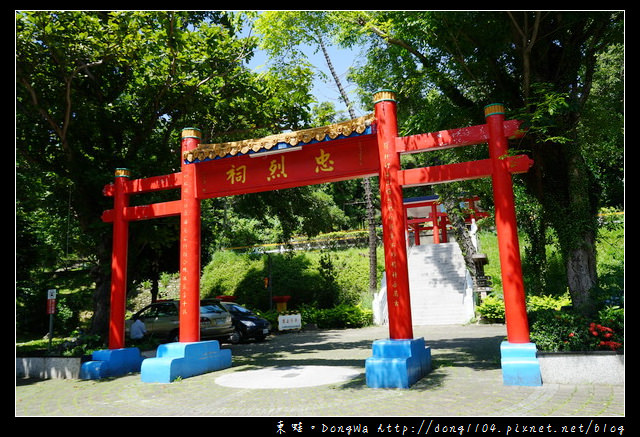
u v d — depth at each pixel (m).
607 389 6.00
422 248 23.61
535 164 8.73
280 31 10.02
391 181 7.54
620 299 7.23
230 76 12.80
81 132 11.74
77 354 9.54
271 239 29.25
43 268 22.98
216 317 14.66
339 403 5.83
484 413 5.07
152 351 11.33
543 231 9.91
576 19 7.22
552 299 14.90
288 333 18.83
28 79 10.44
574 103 7.39
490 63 8.67
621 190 18.22
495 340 12.02
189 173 9.34
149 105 12.67
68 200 11.92
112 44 10.32
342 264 24.81
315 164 8.35
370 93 11.57
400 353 6.91
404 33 8.23
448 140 7.40
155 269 19.17
